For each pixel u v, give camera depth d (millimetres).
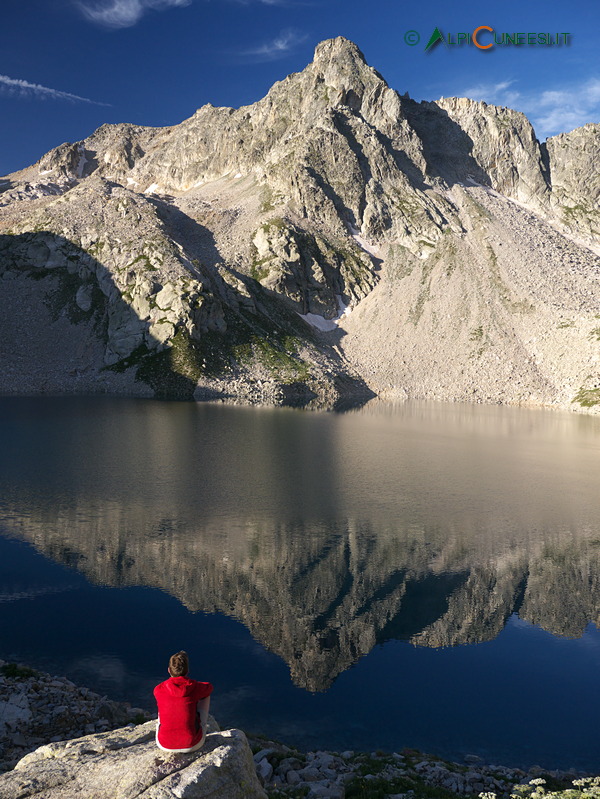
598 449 93188
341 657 29109
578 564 42656
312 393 162750
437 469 75000
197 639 30000
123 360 159750
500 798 16875
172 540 44625
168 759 9352
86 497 55719
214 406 133125
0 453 74188
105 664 26781
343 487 63812
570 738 22875
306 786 16078
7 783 9148
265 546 44375
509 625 33438
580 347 172000
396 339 198250
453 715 24328
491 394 167500
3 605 32938
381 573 40094
